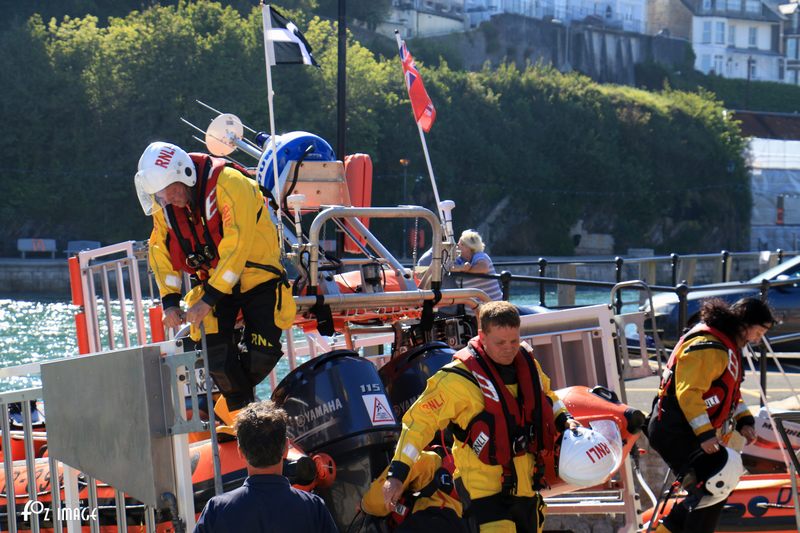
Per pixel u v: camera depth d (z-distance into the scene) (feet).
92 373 21.40
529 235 442.91
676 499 33.86
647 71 640.58
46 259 308.40
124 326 40.34
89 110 325.42
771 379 61.62
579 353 35.04
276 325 25.94
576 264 80.69
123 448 20.68
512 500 23.09
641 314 35.24
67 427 22.12
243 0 411.54
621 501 33.35
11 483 24.25
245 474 25.48
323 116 356.79
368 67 386.73
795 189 514.68
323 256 32.86
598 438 23.70
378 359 42.65
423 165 400.26
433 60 529.45
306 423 26.48
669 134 476.95
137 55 328.49
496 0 615.16
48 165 326.24
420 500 25.27
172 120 326.03
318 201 36.83
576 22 620.08
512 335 22.79
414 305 31.89
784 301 72.54
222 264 24.41
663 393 30.12
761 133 576.20
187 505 20.45
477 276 49.01
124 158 325.42
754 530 34.17
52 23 345.10
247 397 26.66
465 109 426.10
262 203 25.91
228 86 331.16
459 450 23.58
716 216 485.15
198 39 331.77
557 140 452.76
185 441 20.53
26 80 324.60
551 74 479.00
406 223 369.91
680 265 88.07
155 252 26.32
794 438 37.14
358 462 25.94
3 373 28.63
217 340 25.76
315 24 382.22
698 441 29.19
